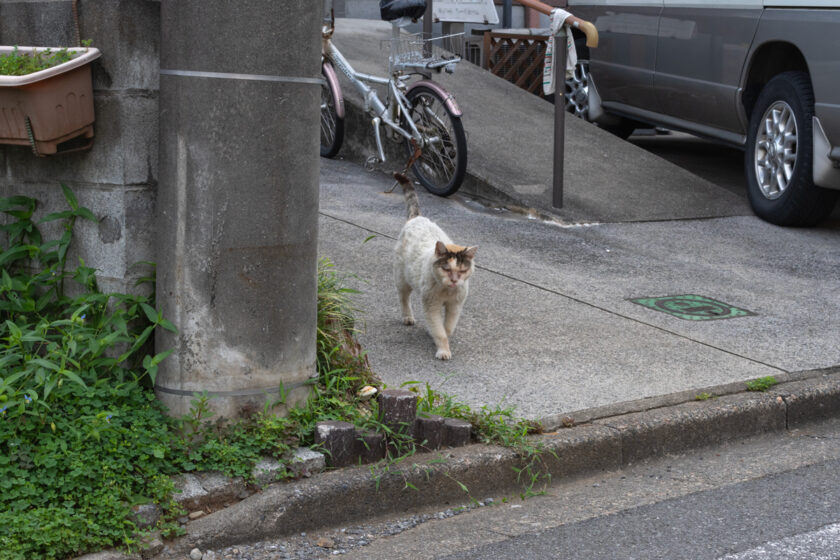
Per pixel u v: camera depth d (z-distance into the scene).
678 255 7.30
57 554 3.15
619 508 3.83
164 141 3.70
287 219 3.78
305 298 3.91
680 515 3.73
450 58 8.54
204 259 3.68
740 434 4.64
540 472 4.06
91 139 3.92
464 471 3.87
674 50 9.20
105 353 3.98
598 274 6.74
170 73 3.63
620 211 8.25
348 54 10.47
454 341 5.36
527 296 6.18
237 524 3.44
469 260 4.99
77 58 3.69
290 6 3.65
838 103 7.26
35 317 4.17
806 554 3.38
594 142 9.75
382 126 9.04
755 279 6.79
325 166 9.27
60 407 3.63
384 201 8.15
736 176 10.51
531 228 7.73
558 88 7.83
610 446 4.24
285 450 3.72
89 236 4.06
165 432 3.62
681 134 13.62
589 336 5.49
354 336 4.99
